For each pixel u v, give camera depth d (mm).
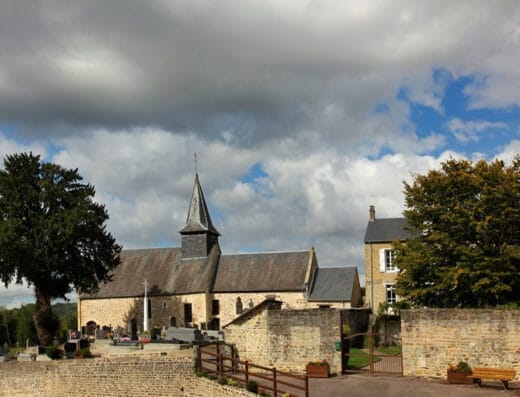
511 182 35250
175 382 28953
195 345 30734
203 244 62625
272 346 31156
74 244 50969
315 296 55781
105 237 53469
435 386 25312
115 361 30797
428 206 37812
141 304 61312
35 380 32969
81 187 53156
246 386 24656
